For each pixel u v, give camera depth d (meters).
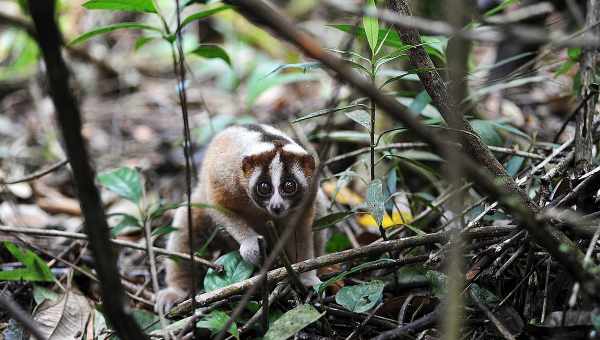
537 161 1.27
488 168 1.13
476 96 1.37
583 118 1.16
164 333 1.10
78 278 1.27
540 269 1.13
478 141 1.13
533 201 1.14
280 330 1.11
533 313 1.11
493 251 1.12
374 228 1.34
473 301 1.10
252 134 1.31
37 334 1.01
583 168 1.14
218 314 1.12
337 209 1.37
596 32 1.18
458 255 1.01
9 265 1.27
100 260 0.99
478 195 1.29
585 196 1.12
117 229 1.21
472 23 1.23
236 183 1.28
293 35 0.90
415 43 1.12
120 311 1.00
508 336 1.06
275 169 1.26
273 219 1.28
